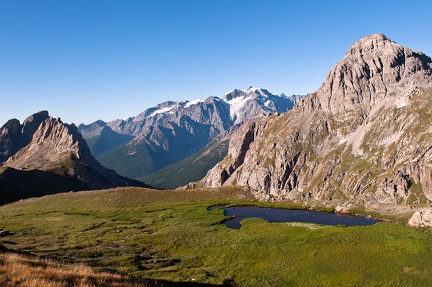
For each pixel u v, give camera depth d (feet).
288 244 212.02
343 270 169.07
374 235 197.36
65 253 230.07
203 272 184.65
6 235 307.78
